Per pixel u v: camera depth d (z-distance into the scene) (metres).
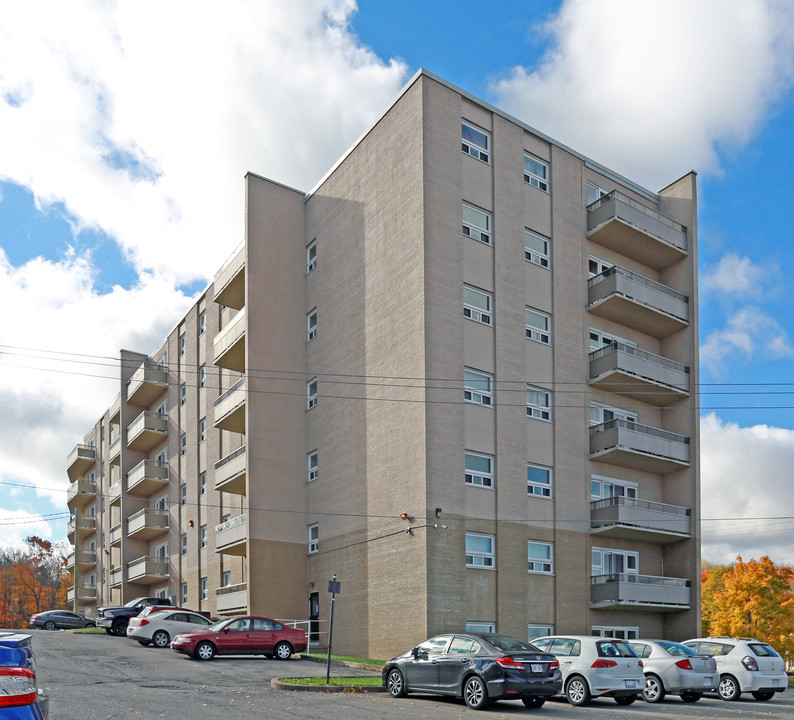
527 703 18.38
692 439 36.75
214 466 44.38
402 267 31.81
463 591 28.94
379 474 31.52
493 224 33.28
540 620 31.00
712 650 23.34
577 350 35.25
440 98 32.53
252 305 37.06
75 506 72.12
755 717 17.67
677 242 38.59
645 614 34.78
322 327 36.94
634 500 34.12
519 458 31.86
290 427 36.69
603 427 34.69
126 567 53.03
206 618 32.41
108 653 27.73
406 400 30.55
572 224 36.47
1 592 98.06
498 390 31.77
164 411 53.50
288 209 39.19
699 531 35.59
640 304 35.84
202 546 45.38
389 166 33.44
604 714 17.48
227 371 44.25
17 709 8.18
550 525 32.34
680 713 18.25
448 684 18.30
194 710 15.80
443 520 29.02
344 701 18.06
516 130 35.16
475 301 32.09
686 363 37.94
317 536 35.25
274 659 27.89
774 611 48.25
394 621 29.42
